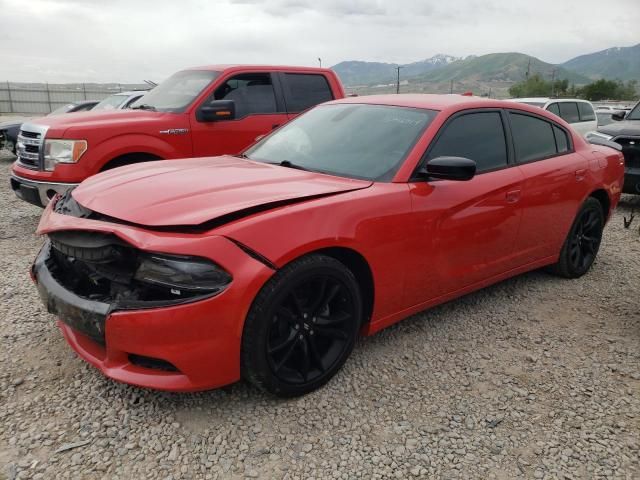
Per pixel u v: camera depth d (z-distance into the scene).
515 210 3.90
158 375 2.53
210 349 2.48
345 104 4.17
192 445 2.52
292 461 2.45
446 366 3.32
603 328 3.95
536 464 2.50
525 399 3.01
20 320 3.71
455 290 3.68
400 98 3.99
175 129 6.04
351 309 3.01
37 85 39.34
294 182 3.11
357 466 2.44
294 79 7.10
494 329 3.86
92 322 2.52
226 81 6.51
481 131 3.82
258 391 2.95
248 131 6.60
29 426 2.61
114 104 10.89
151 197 2.79
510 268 4.12
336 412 2.81
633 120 9.16
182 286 2.42
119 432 2.58
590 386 3.16
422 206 3.24
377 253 3.03
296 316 2.79
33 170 5.67
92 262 2.60
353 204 2.93
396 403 2.92
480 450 2.58
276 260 2.56
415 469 2.43
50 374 3.05
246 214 2.62
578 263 4.91
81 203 2.93
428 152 3.40
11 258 5.11
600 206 4.96
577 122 12.98
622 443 2.66
